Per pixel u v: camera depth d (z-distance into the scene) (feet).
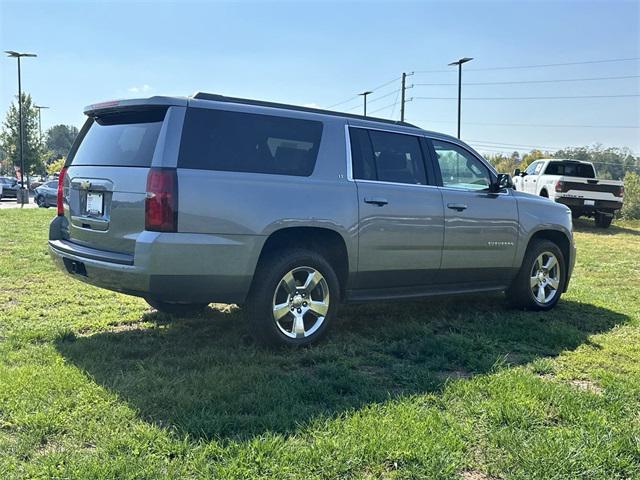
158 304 17.97
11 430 9.95
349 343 15.88
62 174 16.74
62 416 10.39
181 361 13.69
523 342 16.72
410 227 17.07
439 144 18.74
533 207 20.71
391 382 13.02
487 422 10.94
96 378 12.37
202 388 11.90
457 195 18.42
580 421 11.07
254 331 14.74
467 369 14.23
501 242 19.54
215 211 13.50
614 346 16.55
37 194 101.19
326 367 13.64
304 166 15.39
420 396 12.09
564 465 9.35
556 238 22.16
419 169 17.92
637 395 12.53
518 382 12.87
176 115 13.58
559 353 15.76
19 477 8.45
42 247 32.45
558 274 21.56
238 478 8.63
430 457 9.37
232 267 13.76
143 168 13.42
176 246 13.01
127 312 18.83
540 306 20.89
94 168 14.87
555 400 11.93
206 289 13.66
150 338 15.89
